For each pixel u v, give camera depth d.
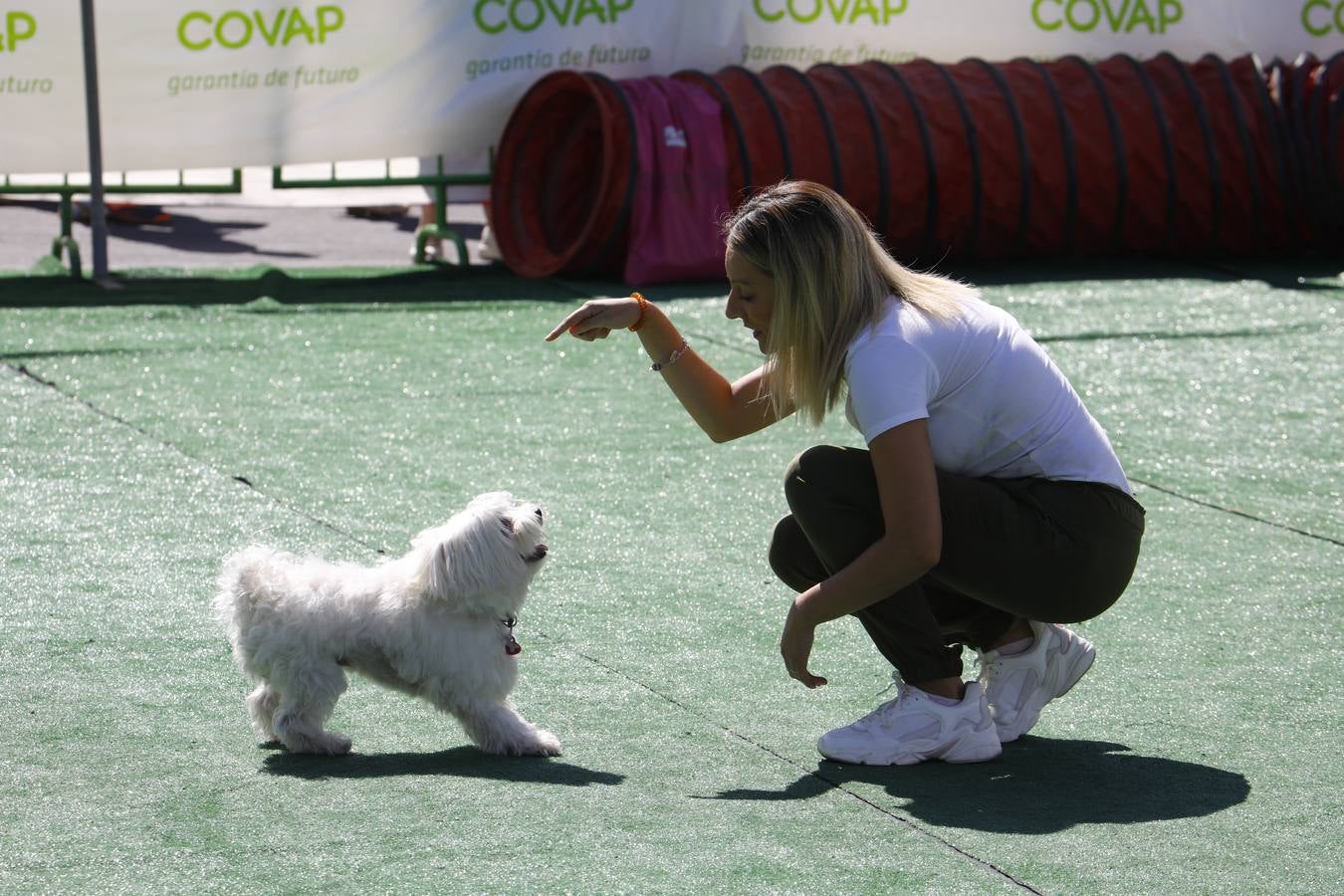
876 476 4.23
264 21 13.99
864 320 4.26
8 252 14.97
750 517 7.31
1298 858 3.96
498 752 4.63
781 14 16.03
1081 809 4.26
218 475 7.71
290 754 4.60
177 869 3.79
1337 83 16.05
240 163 14.23
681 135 13.93
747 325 4.49
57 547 6.55
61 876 3.74
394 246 16.23
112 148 13.77
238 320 11.62
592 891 3.69
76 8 13.32
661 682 5.27
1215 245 15.84
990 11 16.77
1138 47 17.28
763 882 3.75
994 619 4.83
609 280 13.91
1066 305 13.16
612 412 9.23
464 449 8.36
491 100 14.91
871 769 4.56
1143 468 8.31
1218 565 6.71
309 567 4.72
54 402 9.02
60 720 4.80
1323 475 8.24
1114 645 5.72
